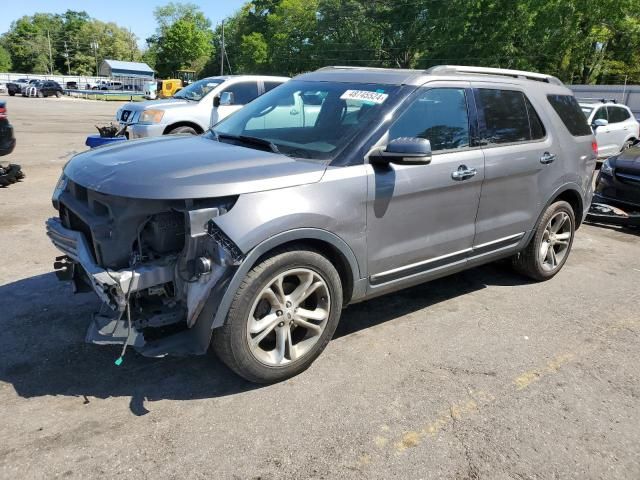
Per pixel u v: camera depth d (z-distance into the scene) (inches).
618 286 206.4
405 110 144.4
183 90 466.9
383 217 139.3
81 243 123.0
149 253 119.3
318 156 135.6
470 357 146.8
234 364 120.4
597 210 309.1
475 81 166.6
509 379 136.6
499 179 168.7
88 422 113.0
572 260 238.7
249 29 3388.3
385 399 125.3
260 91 449.4
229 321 115.4
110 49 5172.2
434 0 1792.6
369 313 172.6
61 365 134.3
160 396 123.1
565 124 198.4
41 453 103.1
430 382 133.5
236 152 136.2
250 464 102.8
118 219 115.7
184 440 108.6
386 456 106.7
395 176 139.6
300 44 2691.9
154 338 123.7
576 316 176.4
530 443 112.6
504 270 218.5
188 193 112.0
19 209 280.4
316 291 131.4
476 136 163.3
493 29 1480.1
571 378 138.4
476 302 184.9
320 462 104.3
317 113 153.4
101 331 115.0
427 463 105.3
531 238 193.0
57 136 649.0
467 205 161.2
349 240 132.3
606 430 118.0
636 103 1031.0
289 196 121.0
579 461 108.0
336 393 126.8
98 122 891.4
